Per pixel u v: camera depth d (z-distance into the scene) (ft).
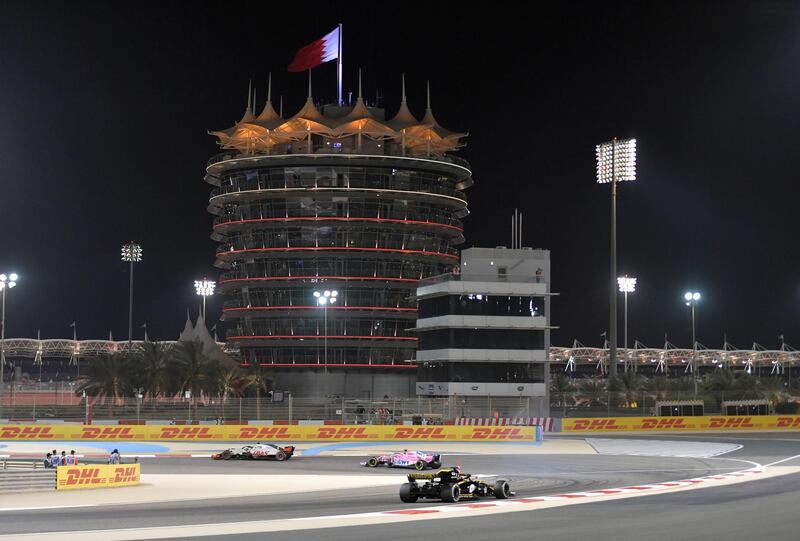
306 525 96.73
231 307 469.98
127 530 92.94
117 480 160.86
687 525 94.12
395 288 454.40
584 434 331.57
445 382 381.40
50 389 427.74
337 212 450.71
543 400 385.70
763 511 106.63
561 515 104.01
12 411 340.18
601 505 115.03
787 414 401.90
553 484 153.17
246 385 413.80
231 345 485.15
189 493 147.02
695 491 135.03
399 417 336.70
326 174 449.89
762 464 203.21
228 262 480.64
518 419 337.72
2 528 96.17
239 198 458.50
